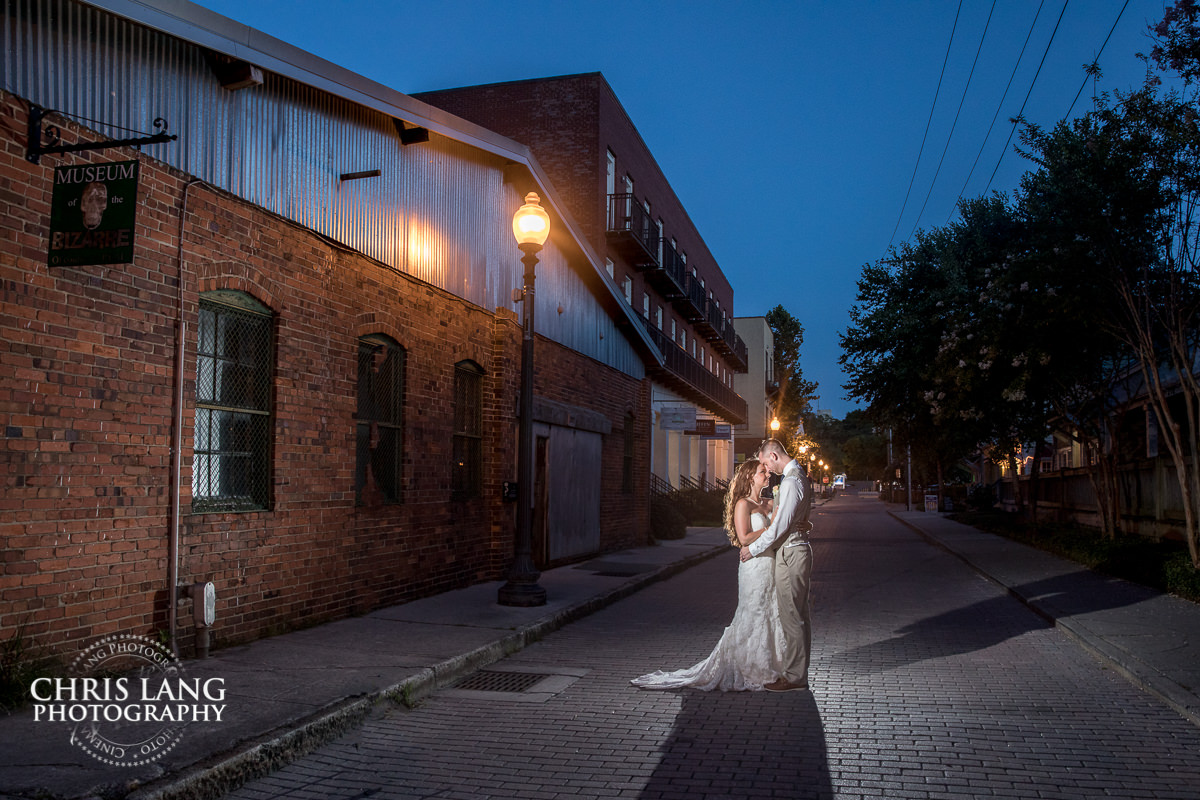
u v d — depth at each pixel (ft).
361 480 32.71
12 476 18.83
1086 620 32.37
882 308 66.64
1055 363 52.08
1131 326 45.44
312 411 29.17
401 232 35.53
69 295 20.20
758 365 186.60
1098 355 52.03
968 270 58.59
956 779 15.97
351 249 31.55
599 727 19.39
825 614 36.65
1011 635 31.40
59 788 13.71
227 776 15.29
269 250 27.20
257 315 27.12
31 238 19.33
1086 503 70.03
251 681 21.13
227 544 25.23
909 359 66.33
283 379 27.73
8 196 18.86
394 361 35.29
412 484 35.86
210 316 25.27
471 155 42.27
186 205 23.82
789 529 22.77
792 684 22.71
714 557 65.82
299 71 26.99
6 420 18.72
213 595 23.49
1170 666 24.45
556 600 36.88
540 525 49.75
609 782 15.80
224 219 25.31
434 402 37.93
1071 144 41.19
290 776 16.11
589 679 24.23
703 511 105.29
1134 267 41.81
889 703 21.49
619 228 83.82
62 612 19.93
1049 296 45.34
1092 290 43.34
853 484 528.63
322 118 30.48
